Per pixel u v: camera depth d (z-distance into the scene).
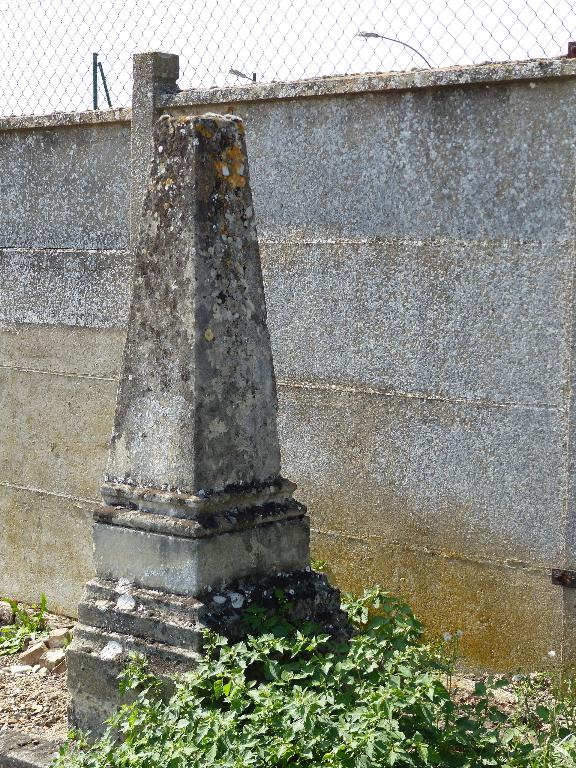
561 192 4.57
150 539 4.17
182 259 4.15
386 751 3.38
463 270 4.86
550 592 4.72
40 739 4.47
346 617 4.48
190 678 3.77
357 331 5.20
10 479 6.54
